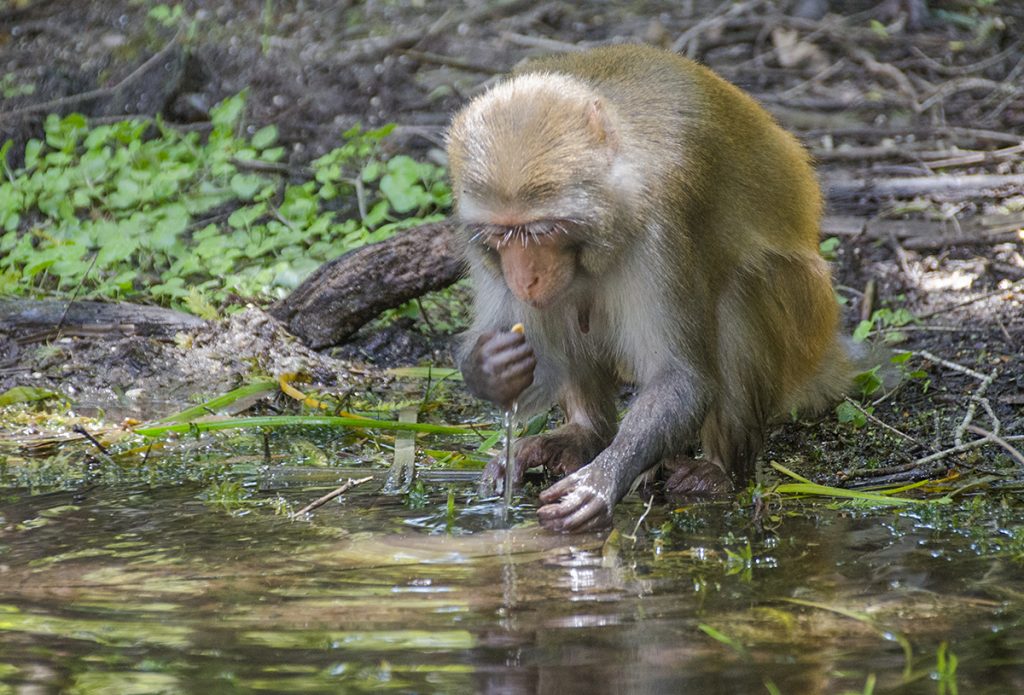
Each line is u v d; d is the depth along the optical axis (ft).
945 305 46.68
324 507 31.71
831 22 69.00
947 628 23.22
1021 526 29.68
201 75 63.82
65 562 27.32
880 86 63.26
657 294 31.78
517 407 35.58
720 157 33.55
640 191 30.96
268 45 66.85
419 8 72.18
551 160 29.32
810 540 28.76
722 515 31.17
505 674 21.22
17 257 48.26
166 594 25.26
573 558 27.58
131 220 50.70
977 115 60.54
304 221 51.55
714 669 21.40
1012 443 36.06
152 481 33.96
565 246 30.09
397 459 35.40
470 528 30.07
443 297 48.93
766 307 34.88
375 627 23.38
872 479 34.17
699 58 66.33
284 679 21.04
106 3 71.61
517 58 65.92
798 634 22.94
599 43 67.10
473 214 29.89
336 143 59.06
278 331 44.62
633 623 23.49
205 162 54.60
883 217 52.80
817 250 37.68
